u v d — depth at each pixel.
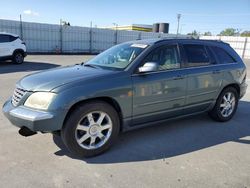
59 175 3.12
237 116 5.71
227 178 3.13
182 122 5.17
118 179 3.07
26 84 3.54
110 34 29.38
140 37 31.80
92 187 2.90
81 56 23.17
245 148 4.02
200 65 4.66
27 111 3.30
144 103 3.94
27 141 4.04
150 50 4.08
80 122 3.46
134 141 4.18
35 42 24.39
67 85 3.35
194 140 4.29
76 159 3.53
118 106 3.72
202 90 4.67
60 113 3.24
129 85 3.73
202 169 3.34
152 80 3.96
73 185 2.93
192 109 4.66
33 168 3.26
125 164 3.43
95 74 3.67
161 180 3.06
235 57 5.38
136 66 3.87
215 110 5.09
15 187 2.87
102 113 3.62
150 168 3.34
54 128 3.26
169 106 4.27
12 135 4.25
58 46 25.92
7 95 7.02
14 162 3.40
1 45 14.03
